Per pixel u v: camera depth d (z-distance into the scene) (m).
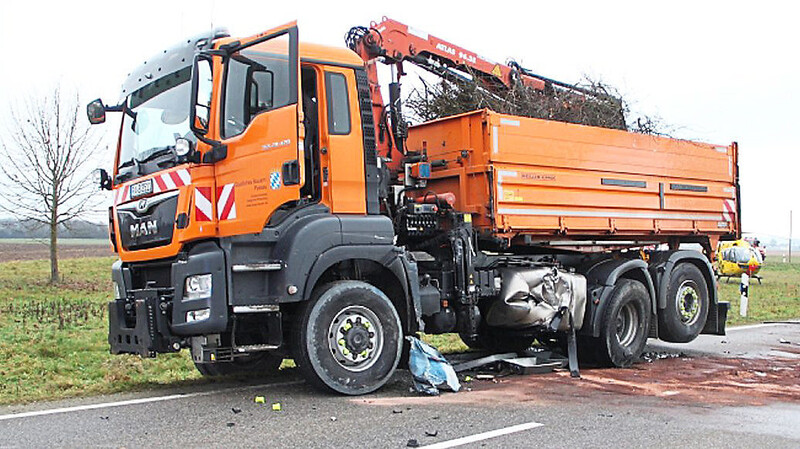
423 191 9.22
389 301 7.59
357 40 9.82
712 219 11.87
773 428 6.04
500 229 8.77
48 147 22.94
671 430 5.95
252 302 6.99
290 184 6.77
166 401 7.07
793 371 9.23
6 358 9.52
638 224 10.52
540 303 9.23
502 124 8.88
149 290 7.01
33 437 5.70
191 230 6.80
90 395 7.41
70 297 19.03
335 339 7.29
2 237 69.88
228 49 6.94
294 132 6.77
